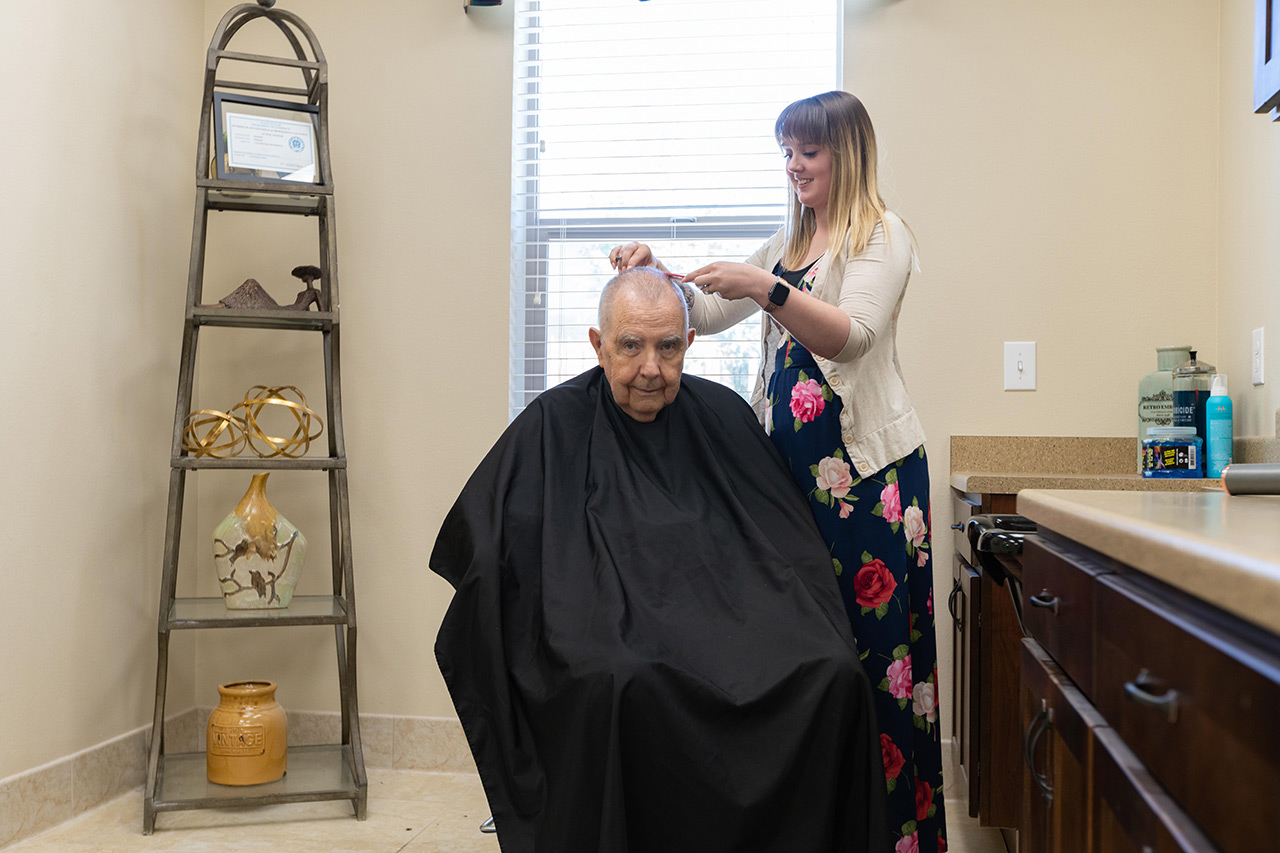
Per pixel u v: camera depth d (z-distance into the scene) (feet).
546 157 9.27
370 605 9.10
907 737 5.52
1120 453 8.13
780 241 6.63
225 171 7.98
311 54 9.27
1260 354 7.10
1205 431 7.36
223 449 8.68
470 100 9.07
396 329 9.11
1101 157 8.21
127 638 8.25
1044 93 8.27
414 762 8.97
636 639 4.58
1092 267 8.21
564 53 9.23
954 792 8.11
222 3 9.42
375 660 9.09
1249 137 7.36
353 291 9.16
